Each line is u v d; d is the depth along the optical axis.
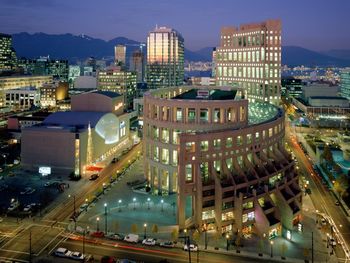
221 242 125.06
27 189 169.25
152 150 172.88
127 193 166.00
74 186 177.50
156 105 169.12
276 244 125.44
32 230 131.50
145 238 124.69
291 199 137.50
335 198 167.62
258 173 144.25
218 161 140.88
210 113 162.38
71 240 124.69
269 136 157.62
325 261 114.38
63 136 192.62
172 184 163.75
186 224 131.50
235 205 131.75
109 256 114.69
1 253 115.88
